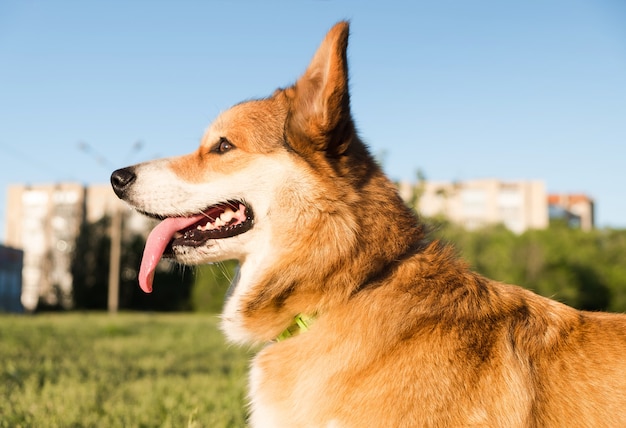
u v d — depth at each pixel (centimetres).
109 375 146
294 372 72
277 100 83
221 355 218
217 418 105
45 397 114
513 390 68
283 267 76
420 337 70
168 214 83
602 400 68
